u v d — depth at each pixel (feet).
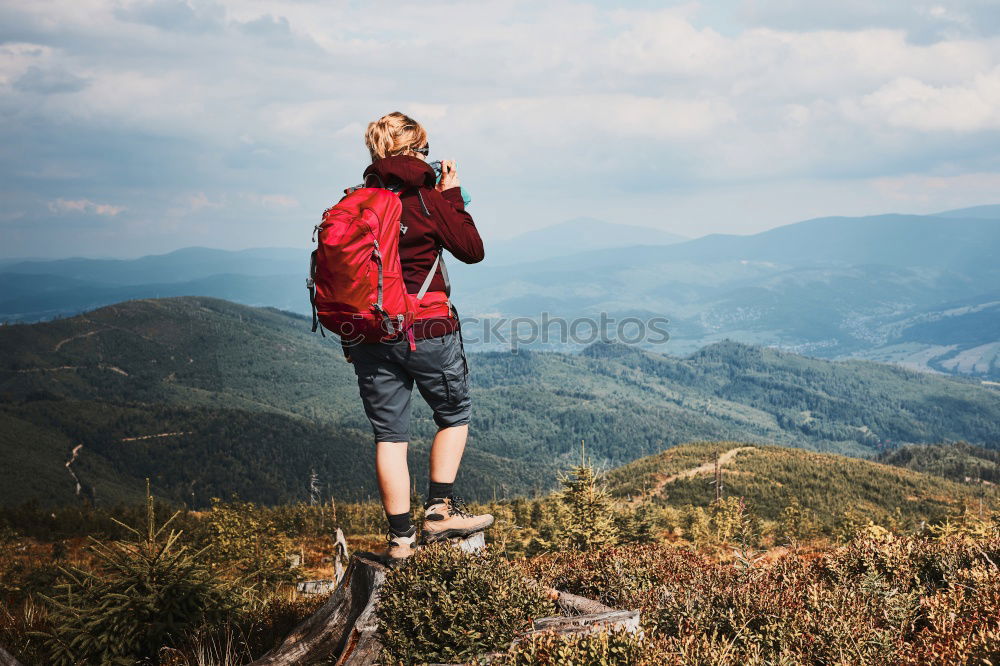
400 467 10.00
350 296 8.48
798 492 428.97
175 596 14.06
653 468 558.56
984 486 626.23
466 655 9.13
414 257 9.21
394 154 9.75
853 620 10.73
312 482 559.38
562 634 9.35
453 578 9.84
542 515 116.88
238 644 13.47
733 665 9.21
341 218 8.50
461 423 10.31
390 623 9.57
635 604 13.39
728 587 12.85
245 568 36.88
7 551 51.42
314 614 11.44
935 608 11.51
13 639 15.05
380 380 9.72
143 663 13.67
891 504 430.61
